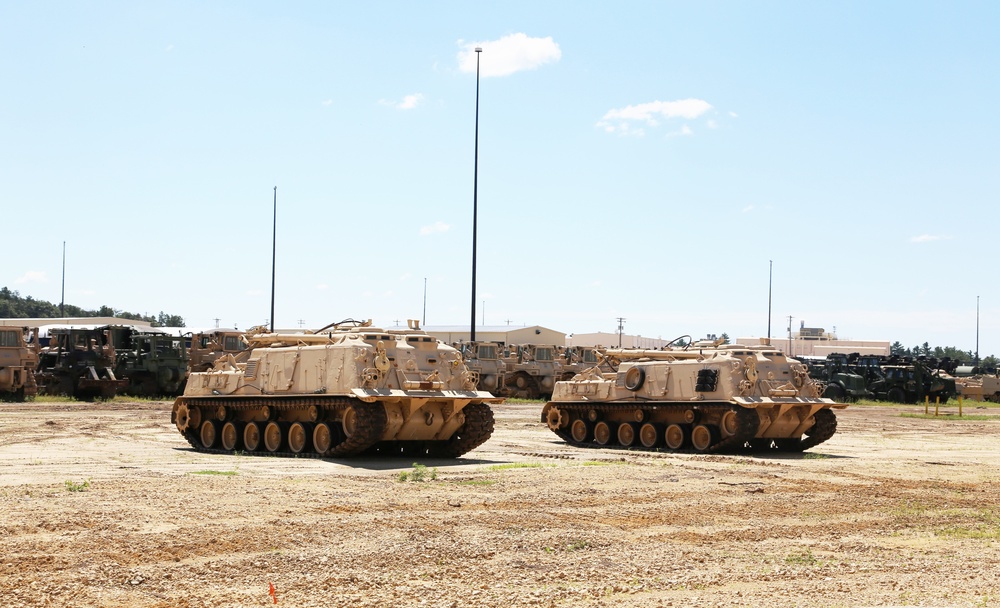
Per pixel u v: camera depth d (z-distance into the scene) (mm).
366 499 18906
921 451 35344
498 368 66938
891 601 11883
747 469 27094
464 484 21828
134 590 11641
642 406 34938
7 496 17812
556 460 28766
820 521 18156
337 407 27469
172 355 60562
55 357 58375
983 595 12234
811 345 134750
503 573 13023
